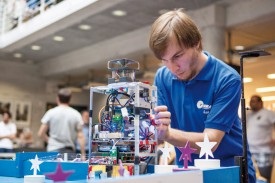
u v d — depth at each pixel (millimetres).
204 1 4879
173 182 695
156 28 1024
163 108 1023
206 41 4973
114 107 1036
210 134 1100
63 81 9836
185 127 1258
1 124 5391
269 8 4508
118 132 993
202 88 1202
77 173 1095
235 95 1148
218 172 842
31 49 7703
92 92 1049
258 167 4164
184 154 892
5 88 8922
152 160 1043
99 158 998
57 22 5379
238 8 4910
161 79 1324
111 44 6957
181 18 1010
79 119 3955
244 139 971
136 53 6551
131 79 1021
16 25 6945
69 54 8188
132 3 4898
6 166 1354
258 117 4254
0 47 7047
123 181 594
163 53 1021
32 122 9242
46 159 1273
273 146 4234
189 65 1076
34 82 9375
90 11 4871
